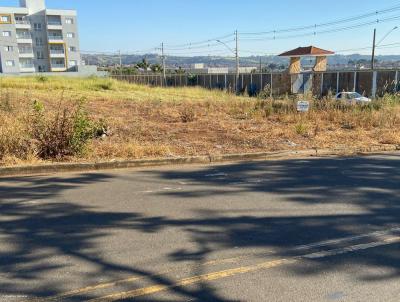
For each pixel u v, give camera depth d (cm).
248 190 696
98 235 493
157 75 6681
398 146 1129
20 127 927
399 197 657
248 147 1067
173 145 1062
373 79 3388
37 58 9769
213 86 5488
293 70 5591
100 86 3959
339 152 1063
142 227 520
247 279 388
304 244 471
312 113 1623
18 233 499
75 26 9962
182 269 407
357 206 611
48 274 396
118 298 354
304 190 696
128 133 1225
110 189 695
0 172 774
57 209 589
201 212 579
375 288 373
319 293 363
